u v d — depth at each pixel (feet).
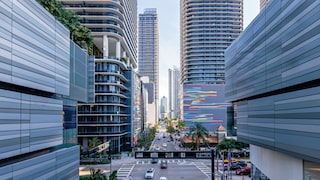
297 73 51.44
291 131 54.95
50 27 59.67
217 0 342.85
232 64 102.27
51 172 59.93
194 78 334.03
